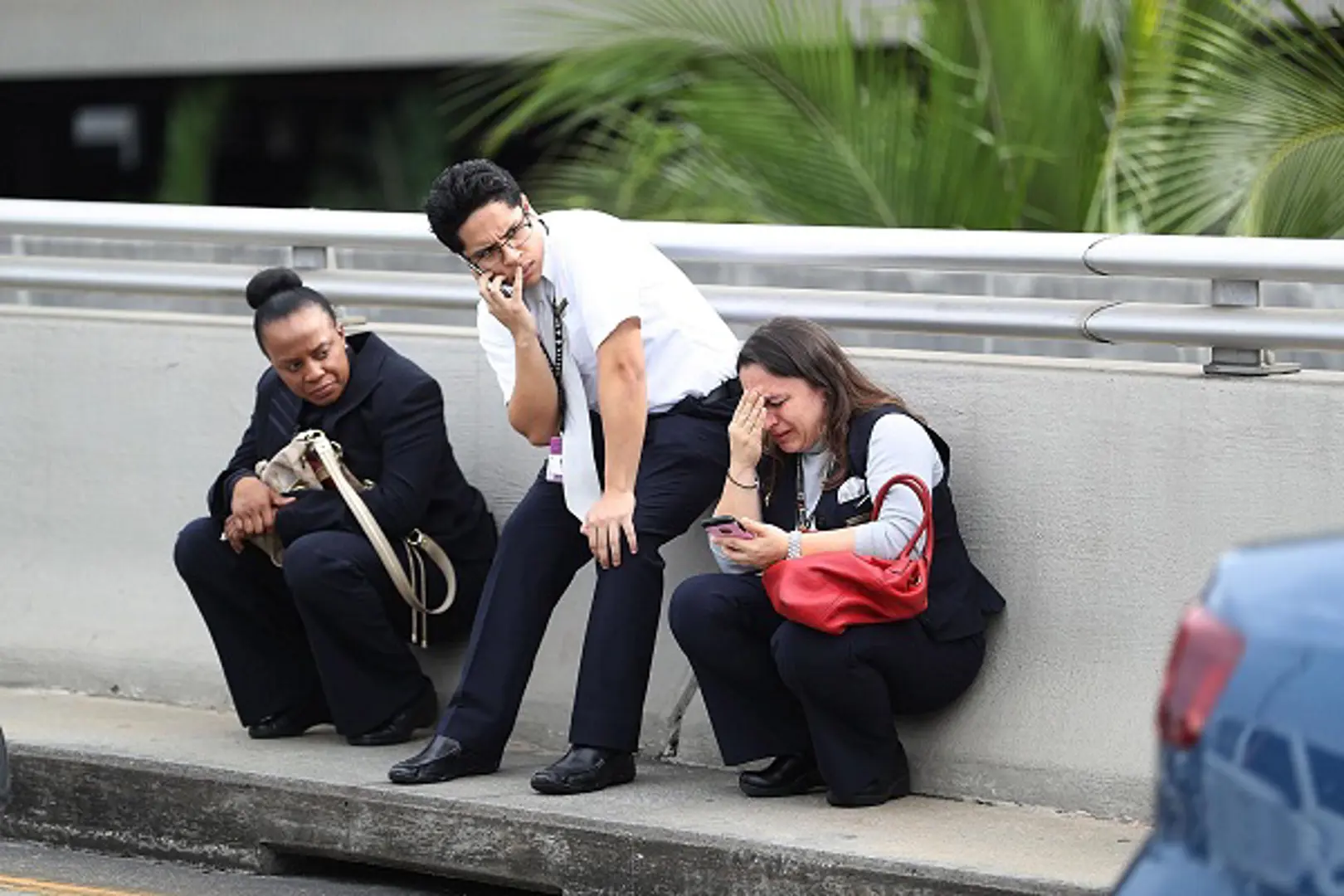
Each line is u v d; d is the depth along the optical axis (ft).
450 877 55.67
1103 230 79.46
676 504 56.49
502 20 126.31
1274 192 77.15
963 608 54.60
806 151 85.35
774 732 55.62
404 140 136.67
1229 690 32.12
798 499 55.11
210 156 142.00
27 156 148.36
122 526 69.21
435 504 61.67
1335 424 51.55
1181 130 78.59
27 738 62.90
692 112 86.84
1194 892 32.07
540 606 57.67
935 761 56.29
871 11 86.43
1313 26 77.05
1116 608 54.34
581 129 114.52
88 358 69.51
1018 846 51.06
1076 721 54.60
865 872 49.32
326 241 64.85
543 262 56.39
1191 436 53.36
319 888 56.59
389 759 59.98
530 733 62.39
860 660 52.95
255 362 66.95
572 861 52.95
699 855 51.31
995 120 83.61
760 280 85.46
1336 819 31.09
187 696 67.87
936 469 54.34
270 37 135.13
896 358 57.82
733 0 85.87
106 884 56.85
